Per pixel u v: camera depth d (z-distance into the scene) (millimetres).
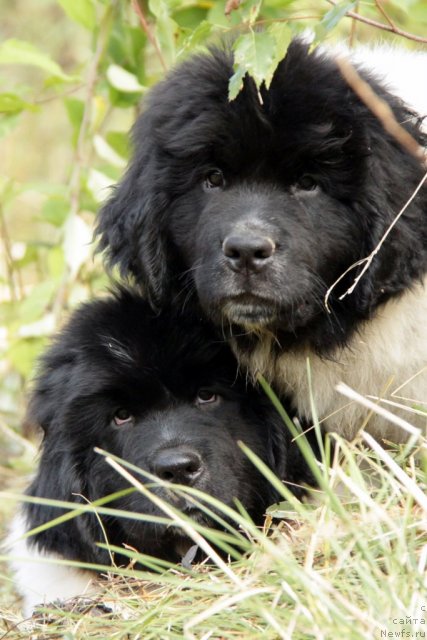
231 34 8633
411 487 6363
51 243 12336
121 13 10961
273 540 7031
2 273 13680
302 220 7410
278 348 7926
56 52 17938
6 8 18766
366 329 7871
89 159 11672
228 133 7410
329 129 7312
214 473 7602
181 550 7789
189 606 6273
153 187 7777
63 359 8242
